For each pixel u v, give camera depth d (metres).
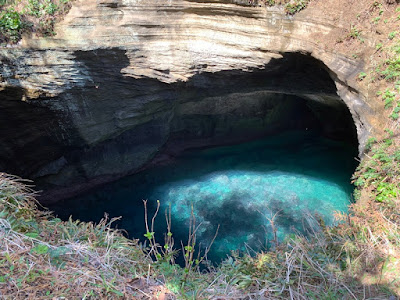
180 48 8.75
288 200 9.64
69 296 2.52
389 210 3.95
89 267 2.90
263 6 7.54
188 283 3.19
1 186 3.51
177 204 10.38
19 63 8.16
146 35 8.73
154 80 9.60
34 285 2.55
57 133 9.92
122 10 8.52
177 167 12.78
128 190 11.57
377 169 4.78
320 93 9.92
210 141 14.33
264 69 8.39
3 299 2.37
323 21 7.01
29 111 9.01
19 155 9.93
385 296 2.82
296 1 7.25
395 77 5.73
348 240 3.46
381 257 3.23
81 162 11.06
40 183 10.83
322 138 14.35
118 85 9.62
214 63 8.68
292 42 7.48
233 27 8.07
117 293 2.65
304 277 3.08
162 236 8.88
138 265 3.20
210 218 9.36
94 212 10.53
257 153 13.45
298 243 3.51
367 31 6.44
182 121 13.71
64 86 8.86
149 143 12.30
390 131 5.27
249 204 9.73
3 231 2.97
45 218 3.78
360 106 6.15
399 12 6.16
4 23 7.95
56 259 2.90
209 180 11.54
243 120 14.35
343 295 2.88
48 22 8.28
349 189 9.95
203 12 8.23
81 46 8.41
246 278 3.14
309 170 11.53
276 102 14.39
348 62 6.54
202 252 7.96
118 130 10.95
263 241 8.07
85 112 9.80
